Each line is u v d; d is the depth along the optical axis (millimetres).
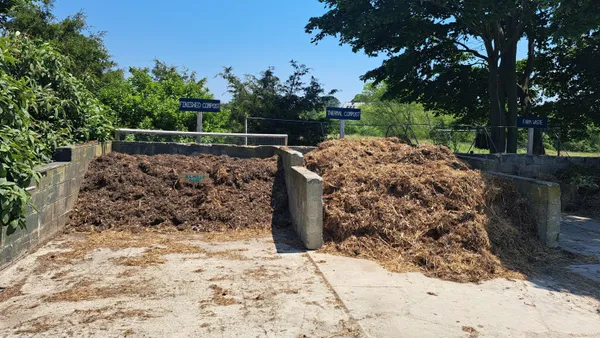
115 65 21578
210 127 13398
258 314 3631
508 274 4953
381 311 3795
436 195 6043
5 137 3920
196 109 9766
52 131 6672
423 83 18672
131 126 12664
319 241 5625
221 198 7094
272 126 17109
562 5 10773
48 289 4039
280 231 6477
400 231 5582
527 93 18016
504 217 6234
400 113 37656
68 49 19250
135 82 14586
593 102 16953
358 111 10805
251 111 17484
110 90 13047
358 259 5258
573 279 4977
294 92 18375
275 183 7672
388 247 5434
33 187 5117
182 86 14734
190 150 8742
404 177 6340
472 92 18422
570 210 10188
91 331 3225
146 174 7527
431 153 7527
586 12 10797
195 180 7473
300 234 6051
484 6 12688
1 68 4887
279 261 5105
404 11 13602
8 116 4328
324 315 3660
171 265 4828
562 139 19062
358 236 5680
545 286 4680
